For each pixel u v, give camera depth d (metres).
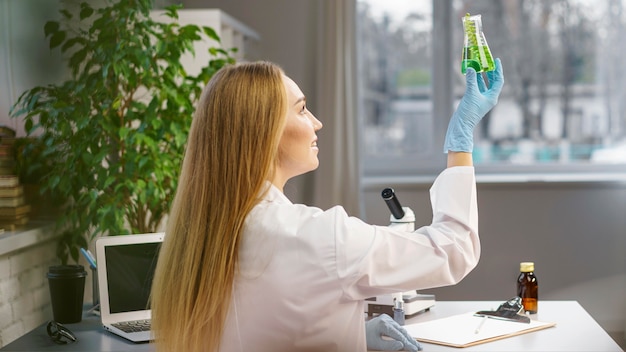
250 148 1.45
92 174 2.87
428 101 4.81
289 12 4.54
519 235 4.45
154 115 2.84
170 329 1.47
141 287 2.46
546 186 4.41
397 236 1.40
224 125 1.46
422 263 1.39
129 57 2.88
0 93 2.59
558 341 2.06
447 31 4.76
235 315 1.43
